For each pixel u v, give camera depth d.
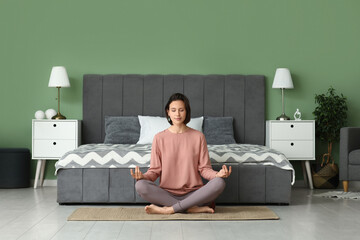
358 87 5.52
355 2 5.53
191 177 3.49
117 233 2.86
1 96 5.41
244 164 3.96
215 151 4.01
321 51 5.52
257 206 3.81
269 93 5.49
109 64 5.44
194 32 5.46
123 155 3.93
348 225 3.11
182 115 3.51
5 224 3.14
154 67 5.45
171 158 3.49
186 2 5.47
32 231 2.93
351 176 4.64
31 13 5.42
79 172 3.92
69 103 5.42
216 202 3.94
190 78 5.39
